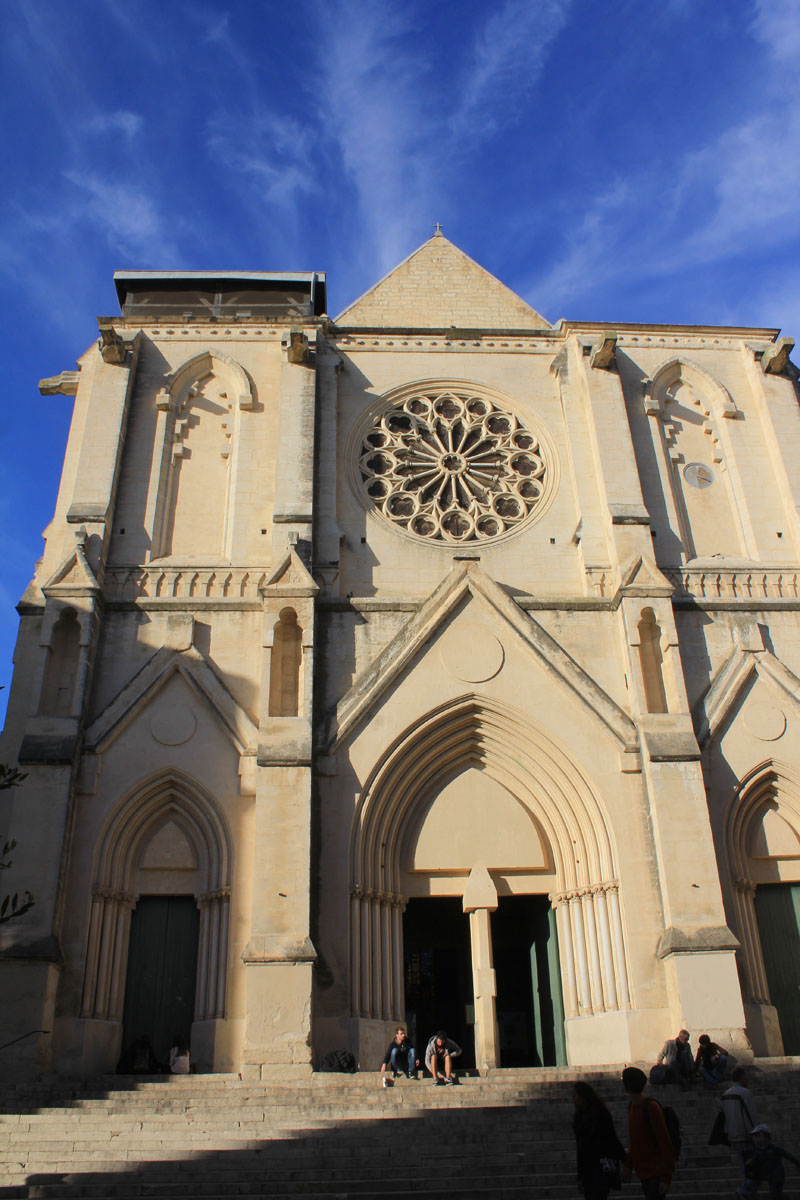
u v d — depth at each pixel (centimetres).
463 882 2825
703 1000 2472
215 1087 2208
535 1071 2377
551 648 2972
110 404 3300
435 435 3509
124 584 3056
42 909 2483
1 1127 1908
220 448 3384
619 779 2812
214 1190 1584
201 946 2634
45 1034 2378
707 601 3117
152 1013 2617
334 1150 1758
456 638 2989
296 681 2869
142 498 3225
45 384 3534
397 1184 1614
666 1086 2206
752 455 3453
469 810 2888
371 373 3584
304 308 4003
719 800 2831
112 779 2742
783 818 2906
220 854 2697
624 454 3316
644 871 2702
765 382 3547
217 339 3556
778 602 3134
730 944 2522
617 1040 2545
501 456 3481
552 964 2806
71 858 2634
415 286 3909
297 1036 2375
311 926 2595
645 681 2948
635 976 2575
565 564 3250
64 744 2686
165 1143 1802
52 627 2864
